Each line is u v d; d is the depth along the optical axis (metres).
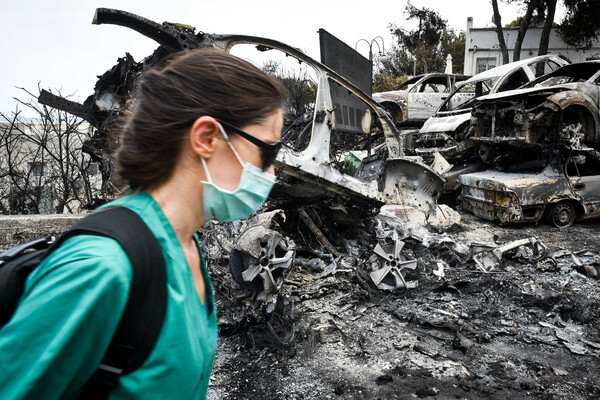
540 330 3.59
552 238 6.50
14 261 0.65
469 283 4.44
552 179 6.97
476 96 10.02
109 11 2.98
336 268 4.41
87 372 0.59
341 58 5.28
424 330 3.55
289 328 3.40
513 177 7.14
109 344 0.60
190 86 0.73
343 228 5.42
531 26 26.14
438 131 9.43
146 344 0.62
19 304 0.58
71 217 4.49
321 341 3.31
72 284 0.56
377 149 6.79
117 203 0.73
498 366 3.03
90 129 4.40
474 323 3.68
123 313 0.60
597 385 2.81
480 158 8.77
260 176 0.81
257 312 3.25
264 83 0.79
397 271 4.32
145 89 0.75
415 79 13.33
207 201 0.78
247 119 0.77
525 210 7.02
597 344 3.32
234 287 3.25
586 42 21.52
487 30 26.88
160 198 0.75
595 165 7.75
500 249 5.00
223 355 3.12
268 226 3.23
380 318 3.76
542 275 4.72
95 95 3.83
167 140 0.72
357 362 3.05
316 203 5.00
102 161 4.09
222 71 0.75
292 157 4.09
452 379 2.86
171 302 0.66
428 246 5.39
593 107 7.05
